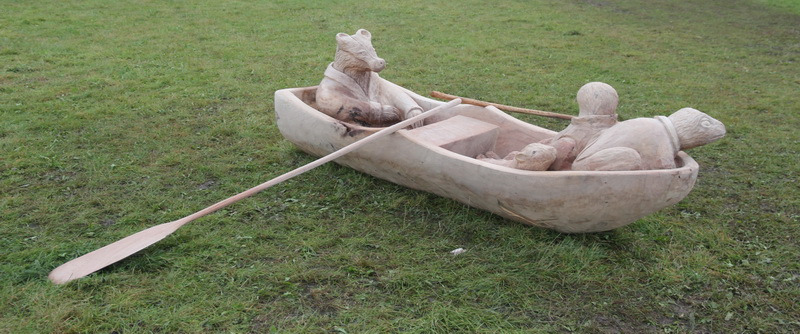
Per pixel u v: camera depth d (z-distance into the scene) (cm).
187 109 709
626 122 411
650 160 399
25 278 377
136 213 463
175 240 423
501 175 417
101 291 367
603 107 421
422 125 558
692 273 405
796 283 402
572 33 1194
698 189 536
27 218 448
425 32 1173
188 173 541
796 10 1476
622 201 395
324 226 453
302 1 1435
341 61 516
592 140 418
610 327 356
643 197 392
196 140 615
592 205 400
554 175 398
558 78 897
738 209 501
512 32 1191
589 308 371
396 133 464
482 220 459
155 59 927
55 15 1185
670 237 451
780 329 358
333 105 505
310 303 366
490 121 534
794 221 480
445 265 406
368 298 371
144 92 767
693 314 366
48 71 838
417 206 482
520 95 809
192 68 885
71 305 351
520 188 412
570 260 411
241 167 555
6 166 533
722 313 370
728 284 397
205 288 374
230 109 715
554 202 407
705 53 1057
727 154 618
